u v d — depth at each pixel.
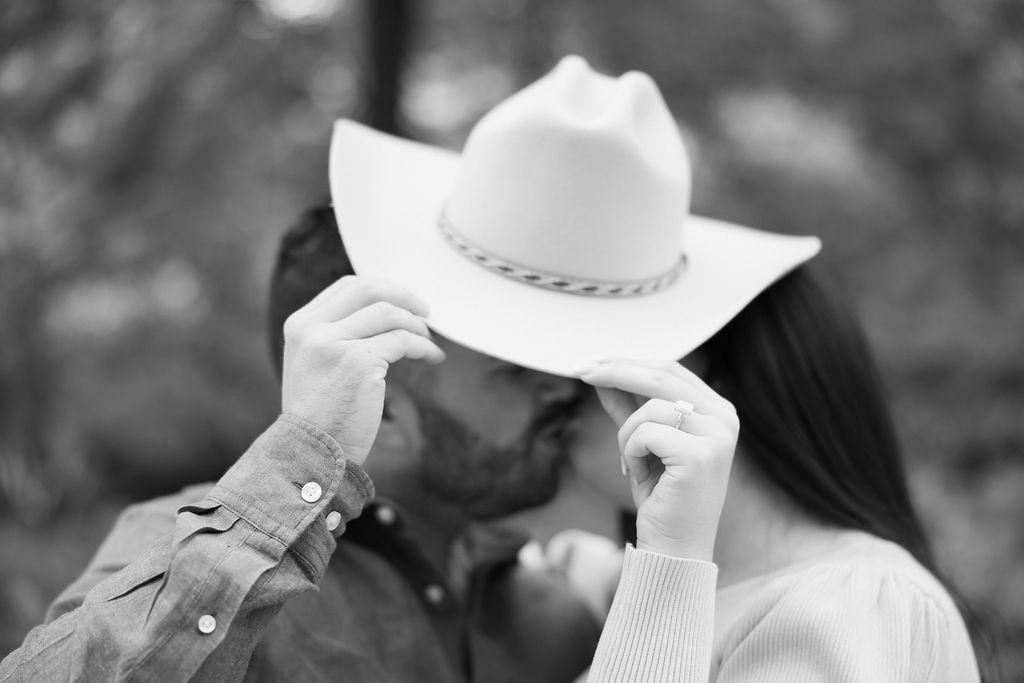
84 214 3.72
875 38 4.00
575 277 1.38
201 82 3.93
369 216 1.48
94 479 3.77
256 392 4.05
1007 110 3.94
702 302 1.46
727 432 1.21
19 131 3.55
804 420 1.48
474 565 1.66
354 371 1.17
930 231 4.07
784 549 1.47
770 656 1.26
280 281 1.57
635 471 1.24
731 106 4.17
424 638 1.50
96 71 3.68
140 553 1.34
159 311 3.97
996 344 3.85
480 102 4.43
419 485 1.54
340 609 1.44
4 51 3.55
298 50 4.21
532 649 1.72
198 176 3.99
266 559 1.12
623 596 1.19
